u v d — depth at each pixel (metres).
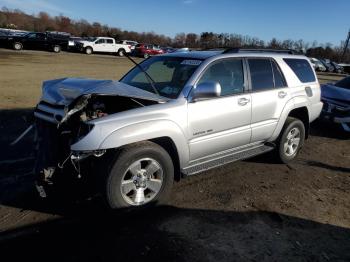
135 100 4.19
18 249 3.47
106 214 4.16
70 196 4.46
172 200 4.64
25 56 26.05
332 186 5.54
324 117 8.61
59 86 4.33
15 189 4.60
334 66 46.12
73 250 3.51
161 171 4.25
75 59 28.09
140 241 3.72
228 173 5.69
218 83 4.63
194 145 4.58
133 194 4.12
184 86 4.54
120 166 3.88
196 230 4.00
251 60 5.48
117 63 28.00
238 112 5.07
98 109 4.10
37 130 4.35
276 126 5.80
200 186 5.12
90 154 3.77
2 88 11.77
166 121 4.20
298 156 6.84
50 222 3.95
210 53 5.18
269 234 4.03
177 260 3.47
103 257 3.44
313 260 3.64
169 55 5.41
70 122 3.96
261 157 6.55
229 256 3.59
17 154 5.71
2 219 3.94
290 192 5.18
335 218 4.52
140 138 3.97
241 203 4.71
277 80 5.89
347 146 7.84
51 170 3.94
